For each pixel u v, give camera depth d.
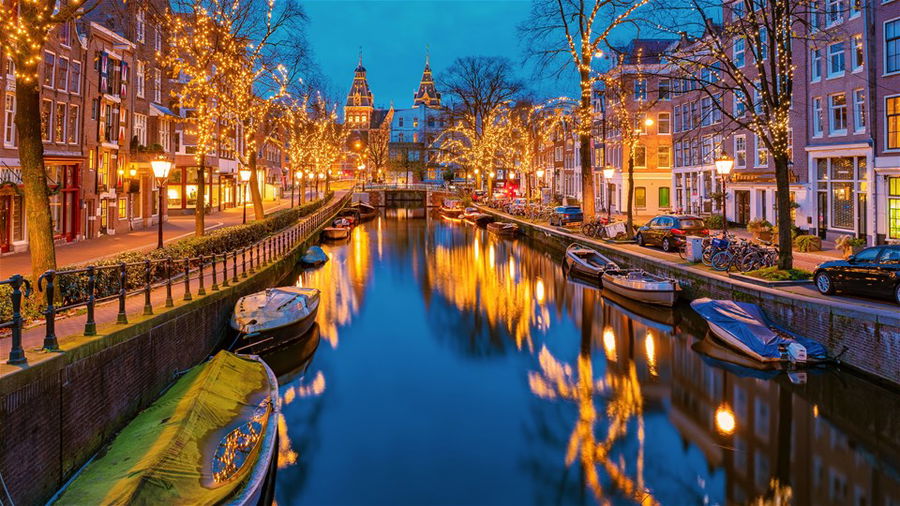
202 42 27.66
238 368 11.44
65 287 11.65
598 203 53.78
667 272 21.36
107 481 7.16
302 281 27.98
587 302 22.75
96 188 27.97
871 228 23.09
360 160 114.50
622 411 12.16
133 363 10.02
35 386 7.18
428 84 125.81
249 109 32.91
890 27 22.16
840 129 25.08
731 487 9.10
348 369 15.16
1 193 21.16
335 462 9.95
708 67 18.38
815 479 9.27
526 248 40.50
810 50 26.39
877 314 11.65
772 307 15.01
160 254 16.33
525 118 65.69
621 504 8.68
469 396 13.15
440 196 88.00
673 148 43.00
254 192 34.50
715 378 13.69
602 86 38.50
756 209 31.08
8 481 6.64
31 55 11.20
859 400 12.07
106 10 31.50
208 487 7.07
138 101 33.91
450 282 27.75
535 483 9.19
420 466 9.88
